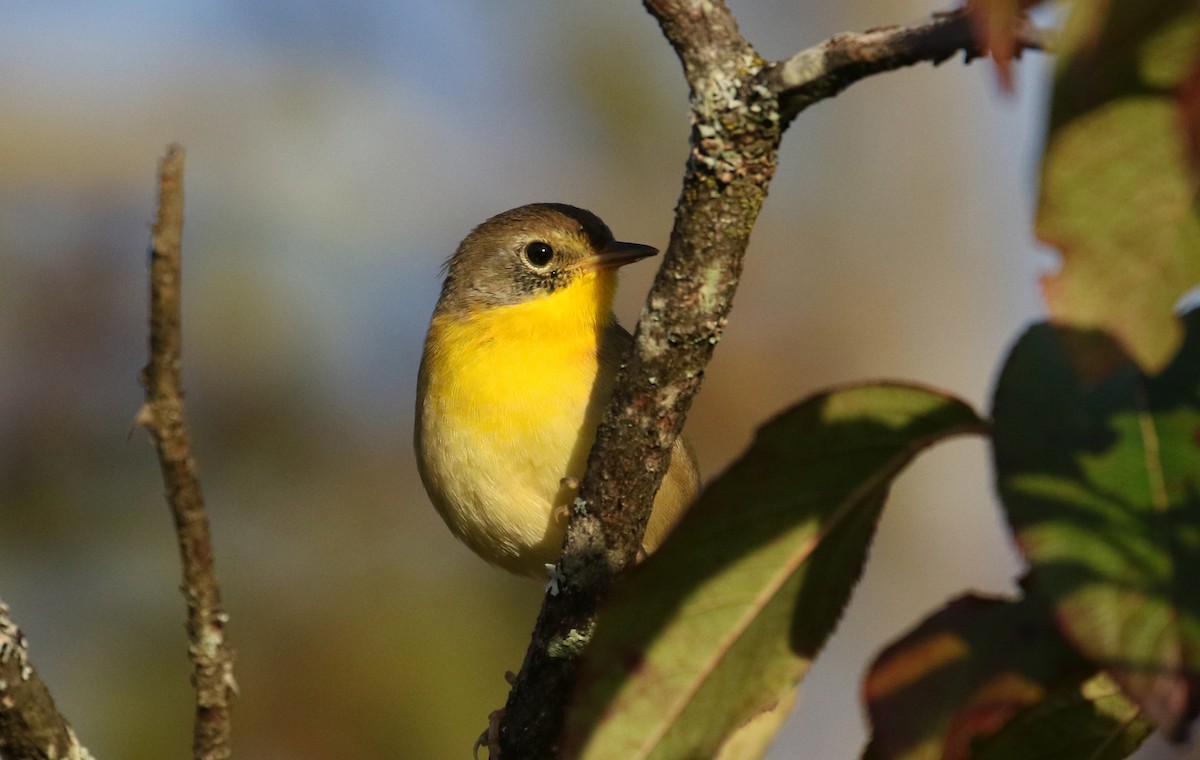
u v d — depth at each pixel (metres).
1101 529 3.25
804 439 3.88
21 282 14.26
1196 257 2.78
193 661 5.40
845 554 3.99
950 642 3.71
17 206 14.94
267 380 14.10
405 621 12.89
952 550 17.86
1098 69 2.71
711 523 3.92
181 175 4.71
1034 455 3.36
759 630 4.01
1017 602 3.75
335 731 12.45
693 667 4.00
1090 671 3.60
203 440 13.76
